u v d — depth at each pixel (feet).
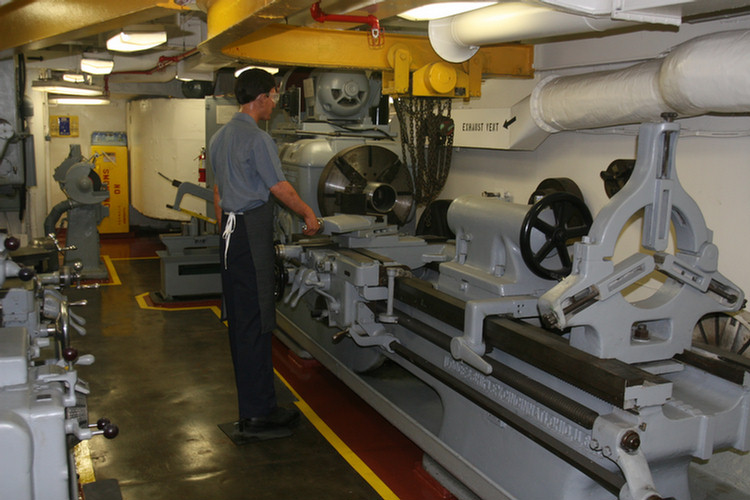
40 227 25.12
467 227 9.39
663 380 6.06
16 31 9.11
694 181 9.11
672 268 6.78
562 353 6.70
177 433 10.91
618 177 9.68
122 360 14.39
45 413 4.43
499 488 7.91
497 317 7.89
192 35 18.53
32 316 7.48
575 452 6.70
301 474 9.64
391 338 10.37
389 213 13.94
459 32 9.57
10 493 4.34
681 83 7.00
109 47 14.06
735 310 7.30
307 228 10.39
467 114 13.16
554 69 11.35
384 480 9.51
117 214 30.91
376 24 8.29
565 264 8.47
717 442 6.66
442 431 9.23
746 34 6.37
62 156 30.66
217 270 20.03
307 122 14.94
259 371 10.64
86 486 5.82
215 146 10.11
